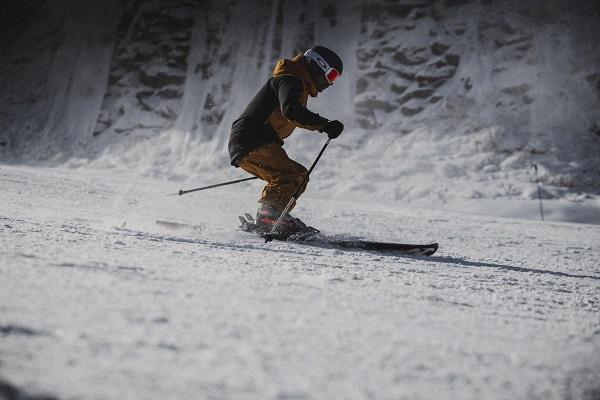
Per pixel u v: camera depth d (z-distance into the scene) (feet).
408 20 380.58
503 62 351.05
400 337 17.78
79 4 478.18
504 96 337.31
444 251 67.15
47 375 11.07
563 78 338.54
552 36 352.69
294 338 16.11
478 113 332.19
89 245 32.55
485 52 356.38
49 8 500.74
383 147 326.65
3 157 405.59
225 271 28.22
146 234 43.14
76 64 447.83
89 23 462.19
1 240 30.17
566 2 360.69
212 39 415.44
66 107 432.25
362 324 19.10
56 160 391.65
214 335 15.46
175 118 394.11
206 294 21.06
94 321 15.34
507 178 284.20
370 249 52.80
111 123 411.34
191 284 22.82
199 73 408.46
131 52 430.20
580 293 37.27
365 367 14.02
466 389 13.03
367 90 365.20
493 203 250.16
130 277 22.63
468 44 361.71
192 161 353.92
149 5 438.81
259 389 11.53
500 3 369.09
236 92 389.39
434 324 20.63
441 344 17.43
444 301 26.84
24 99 455.22
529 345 18.54
